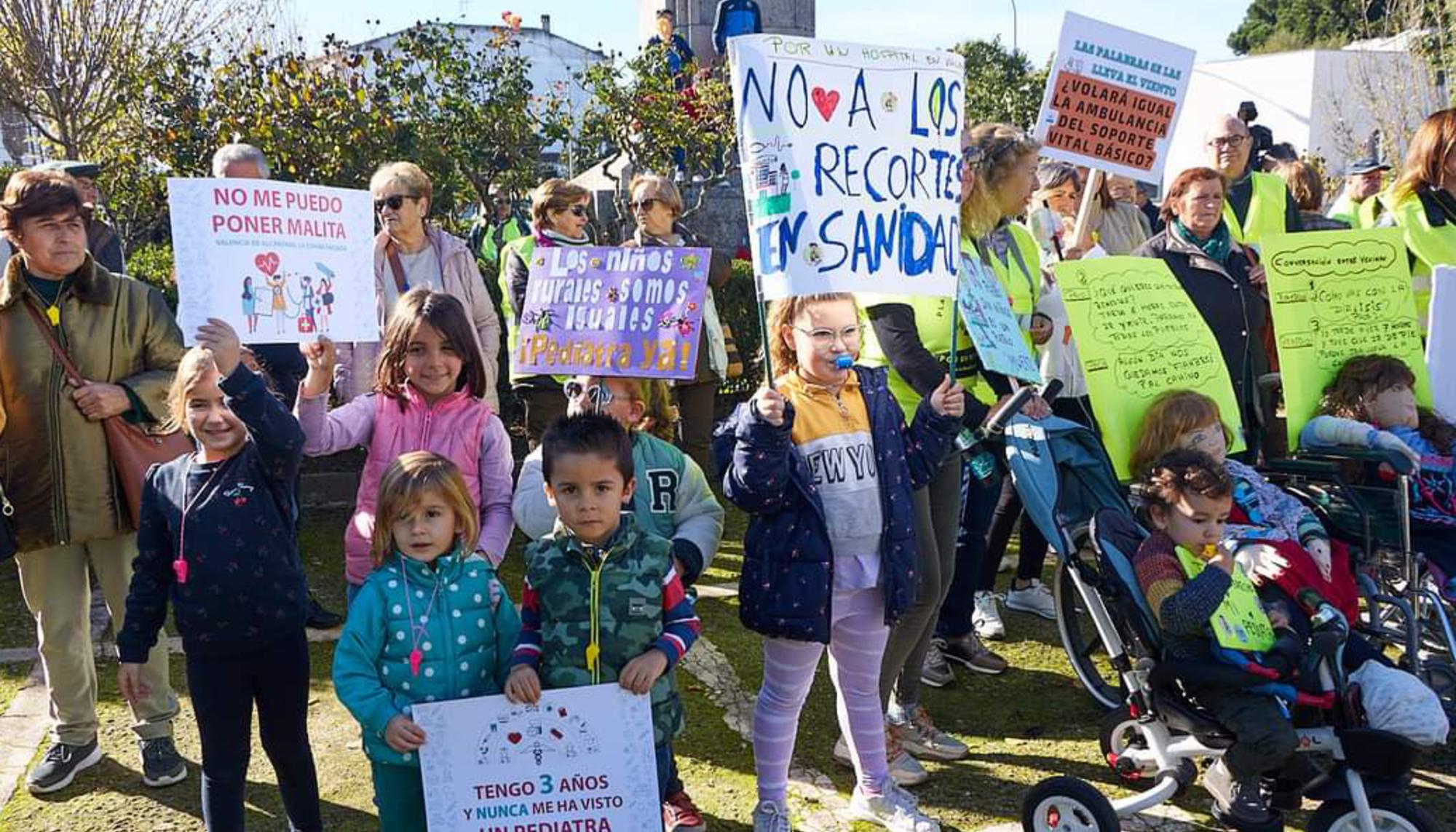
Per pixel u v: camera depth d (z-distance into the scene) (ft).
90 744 13.12
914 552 11.66
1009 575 20.15
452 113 27.86
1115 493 13.35
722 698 15.30
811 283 10.40
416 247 17.40
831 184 10.48
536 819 9.73
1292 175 25.08
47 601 12.72
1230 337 16.35
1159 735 11.76
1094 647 15.51
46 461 12.12
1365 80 55.52
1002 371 12.19
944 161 11.07
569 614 10.00
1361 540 13.69
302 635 10.99
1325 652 11.02
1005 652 16.81
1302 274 15.08
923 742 13.65
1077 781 11.12
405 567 9.98
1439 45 53.06
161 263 27.48
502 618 10.37
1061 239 18.01
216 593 10.43
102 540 12.64
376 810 12.47
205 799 10.77
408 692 9.84
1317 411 14.98
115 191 28.04
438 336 11.61
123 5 33.73
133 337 12.54
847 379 11.68
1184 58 16.29
